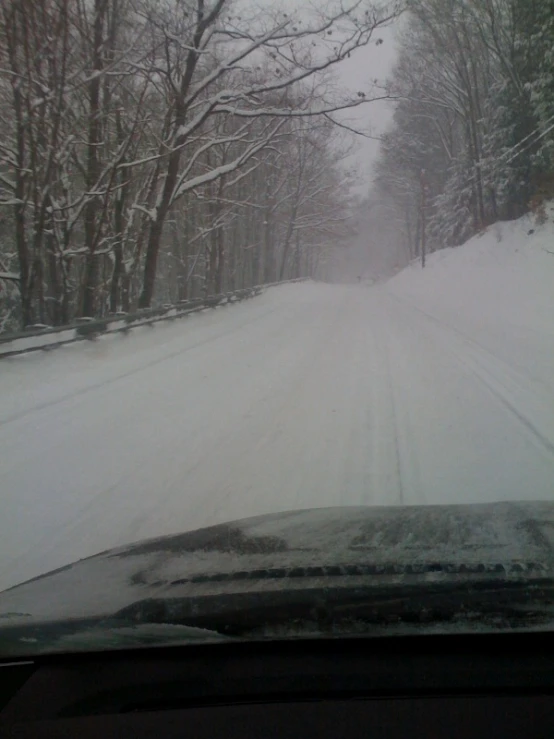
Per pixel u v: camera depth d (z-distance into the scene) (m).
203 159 30.20
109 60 17.09
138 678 2.31
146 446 7.81
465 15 32.59
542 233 26.12
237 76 24.14
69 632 2.34
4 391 10.05
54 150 16.28
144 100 20.94
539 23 28.59
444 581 2.62
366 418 8.93
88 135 19.66
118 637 2.32
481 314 21.06
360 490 6.24
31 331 12.18
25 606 2.67
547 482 6.30
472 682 2.25
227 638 2.32
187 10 18.61
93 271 19.66
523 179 32.94
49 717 2.14
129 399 10.12
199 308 21.80
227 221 33.03
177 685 2.27
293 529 3.65
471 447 7.52
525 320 17.52
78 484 6.56
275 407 9.65
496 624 2.34
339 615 2.41
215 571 2.90
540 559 2.89
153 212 20.80
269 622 2.37
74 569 3.22
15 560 4.91
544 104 27.44
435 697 2.19
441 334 17.44
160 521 5.63
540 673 2.29
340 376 11.83
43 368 11.64
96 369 12.12
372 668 2.31
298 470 6.89
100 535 5.36
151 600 2.57
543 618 2.38
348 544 3.25
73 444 7.87
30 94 15.78
